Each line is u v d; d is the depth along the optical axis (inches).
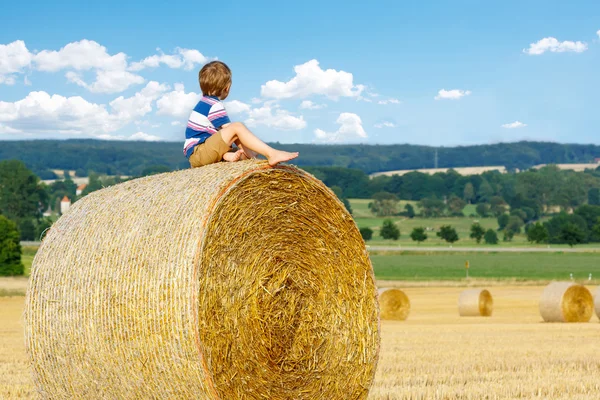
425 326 933.8
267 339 269.7
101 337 264.7
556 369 492.4
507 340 706.2
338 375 289.7
